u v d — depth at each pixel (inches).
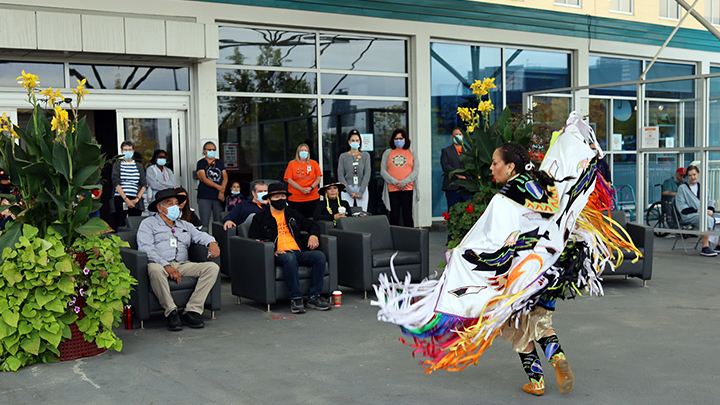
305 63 454.0
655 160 434.9
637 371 179.8
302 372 181.8
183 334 224.8
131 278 202.8
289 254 256.1
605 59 587.5
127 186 382.6
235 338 218.8
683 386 167.6
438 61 506.9
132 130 398.9
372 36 479.5
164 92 404.5
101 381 174.4
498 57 532.7
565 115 490.9
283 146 447.8
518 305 149.8
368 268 279.7
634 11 593.6
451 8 500.1
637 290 292.8
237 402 158.9
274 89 442.6
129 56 377.1
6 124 194.4
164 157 393.4
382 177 463.2
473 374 179.0
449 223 252.8
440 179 513.7
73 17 345.1
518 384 170.4
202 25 379.6
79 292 191.9
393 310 144.4
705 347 202.8
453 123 515.8
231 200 391.9
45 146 188.7
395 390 166.7
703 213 406.6
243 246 266.1
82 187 189.8
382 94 486.3
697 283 308.7
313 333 224.8
